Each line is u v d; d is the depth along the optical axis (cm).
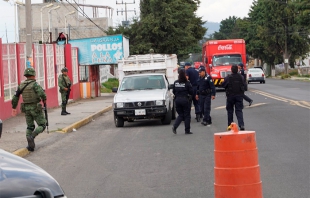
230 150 697
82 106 2828
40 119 1323
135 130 1725
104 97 3812
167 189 857
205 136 1481
